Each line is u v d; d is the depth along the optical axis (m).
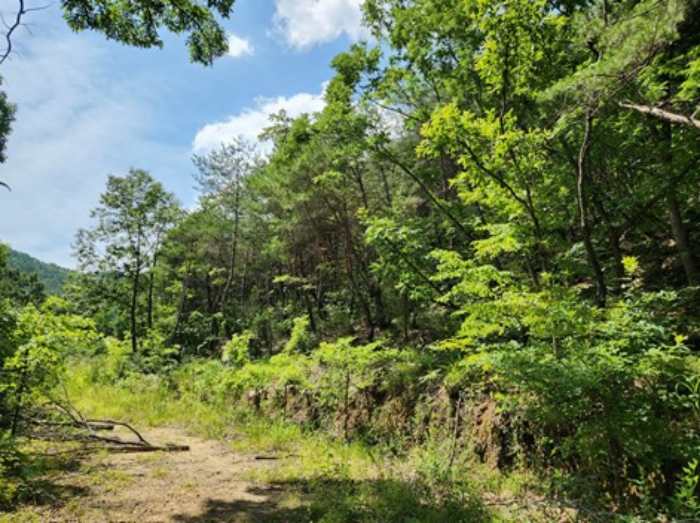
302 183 15.47
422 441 7.59
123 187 26.89
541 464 5.69
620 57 5.65
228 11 6.43
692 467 3.56
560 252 8.81
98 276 28.16
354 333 16.38
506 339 7.52
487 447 6.45
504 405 5.32
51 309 7.59
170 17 6.51
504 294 5.41
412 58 12.55
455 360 8.27
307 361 12.12
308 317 18.94
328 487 5.94
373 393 9.09
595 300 7.25
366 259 16.66
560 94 6.63
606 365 4.33
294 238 18.83
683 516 3.61
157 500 5.45
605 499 4.55
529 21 7.61
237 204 25.52
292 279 18.95
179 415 11.55
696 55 6.38
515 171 7.29
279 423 9.93
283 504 5.39
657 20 5.29
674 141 7.13
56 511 4.93
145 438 9.34
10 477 5.68
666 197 7.80
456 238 12.97
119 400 12.77
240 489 5.96
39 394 7.45
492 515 4.61
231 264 26.47
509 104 9.48
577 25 8.16
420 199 14.60
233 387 12.55
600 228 9.16
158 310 30.88
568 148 7.92
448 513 4.73
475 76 11.39
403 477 6.17
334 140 13.52
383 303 15.18
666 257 9.52
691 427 4.36
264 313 21.41
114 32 6.21
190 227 27.48
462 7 10.93
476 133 7.67
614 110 7.02
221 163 25.88
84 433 8.34
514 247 7.15
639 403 4.37
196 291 34.81
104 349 19.47
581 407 4.46
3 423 7.30
